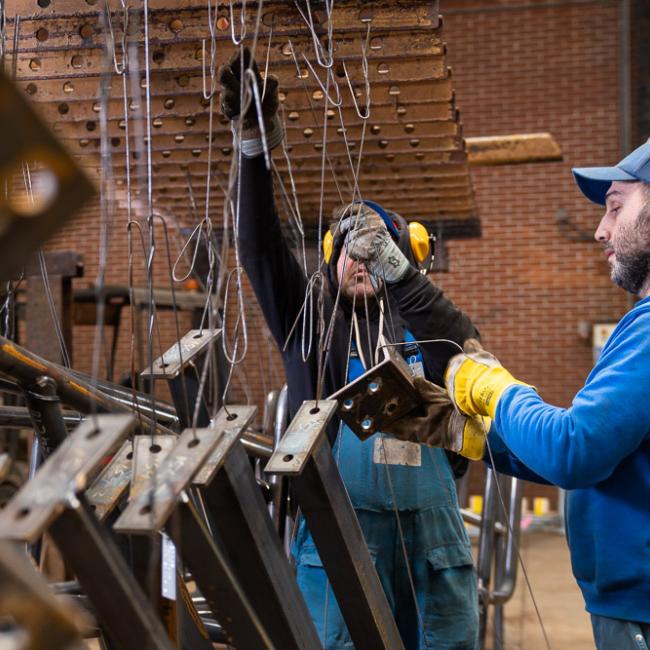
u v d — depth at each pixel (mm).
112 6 1515
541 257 8625
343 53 1629
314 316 1792
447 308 1620
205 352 1318
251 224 1670
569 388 8492
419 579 1771
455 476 1930
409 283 1604
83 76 1688
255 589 1072
